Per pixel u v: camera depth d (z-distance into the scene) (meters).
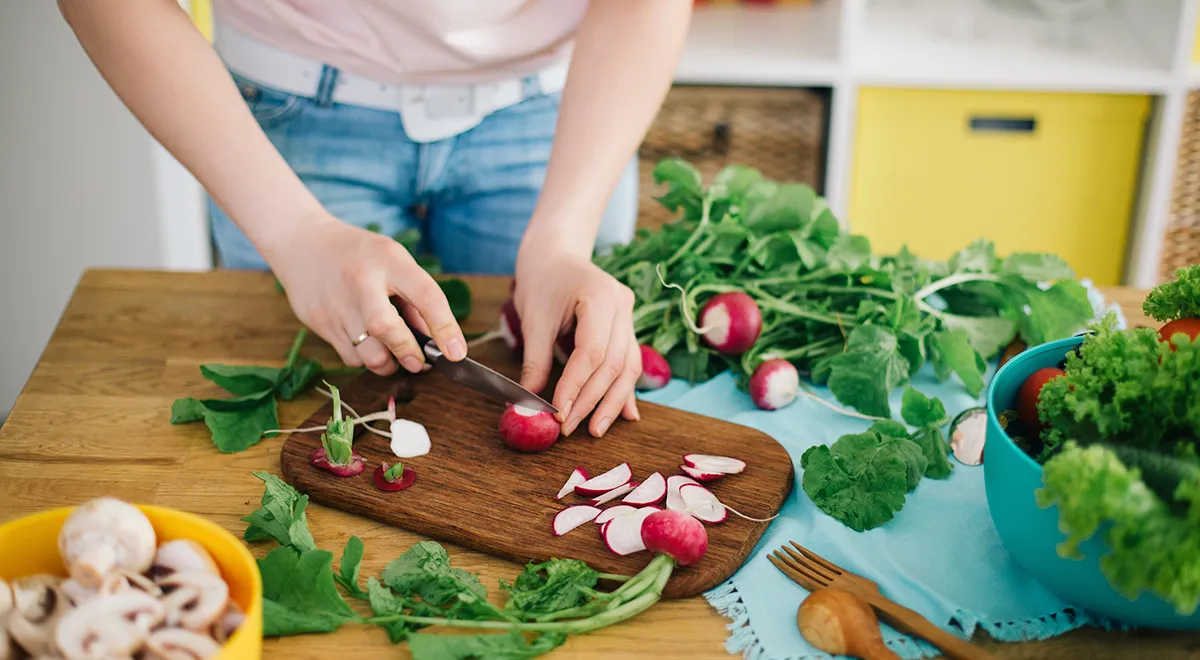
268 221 1.06
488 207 1.49
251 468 0.97
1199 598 0.64
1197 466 0.65
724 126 2.31
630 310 1.03
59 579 0.66
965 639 0.76
